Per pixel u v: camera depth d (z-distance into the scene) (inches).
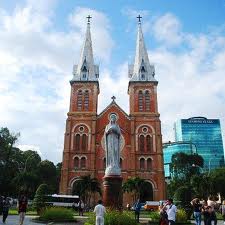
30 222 1137.4
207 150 6914.4
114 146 1165.1
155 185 2694.4
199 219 906.1
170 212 718.5
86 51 3275.1
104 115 2965.1
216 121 7204.7
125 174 2738.7
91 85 3063.5
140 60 3206.2
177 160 3624.5
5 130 2864.2
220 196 2866.6
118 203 1096.8
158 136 2861.7
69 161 2768.2
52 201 2393.0
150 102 2999.5
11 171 2965.1
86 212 2030.0
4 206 1063.6
